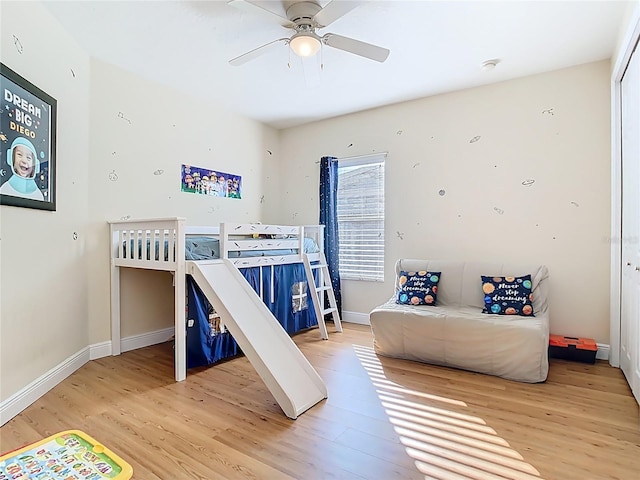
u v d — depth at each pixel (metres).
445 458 1.77
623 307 2.87
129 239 3.19
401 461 1.75
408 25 2.61
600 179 3.20
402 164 4.19
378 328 3.30
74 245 2.89
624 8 2.40
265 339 2.59
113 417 2.16
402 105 4.18
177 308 2.77
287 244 3.80
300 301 4.03
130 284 3.47
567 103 3.32
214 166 4.23
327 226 4.53
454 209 3.88
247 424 2.09
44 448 1.60
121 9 2.46
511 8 2.42
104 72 3.22
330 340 3.81
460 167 3.84
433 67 3.28
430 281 3.59
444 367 3.03
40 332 2.46
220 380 2.75
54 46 2.61
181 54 3.08
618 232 3.01
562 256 3.36
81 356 3.01
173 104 3.79
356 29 2.67
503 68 3.31
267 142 4.97
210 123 4.18
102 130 3.21
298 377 2.43
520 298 3.13
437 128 3.97
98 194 3.18
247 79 3.56
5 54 2.14
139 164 3.50
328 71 3.36
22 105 2.26
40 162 2.45
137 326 3.54
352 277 4.58
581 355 3.09
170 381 2.72
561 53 3.04
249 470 1.67
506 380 2.75
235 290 2.87
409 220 4.16
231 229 3.18
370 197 4.45
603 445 1.88
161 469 1.67
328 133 4.73
